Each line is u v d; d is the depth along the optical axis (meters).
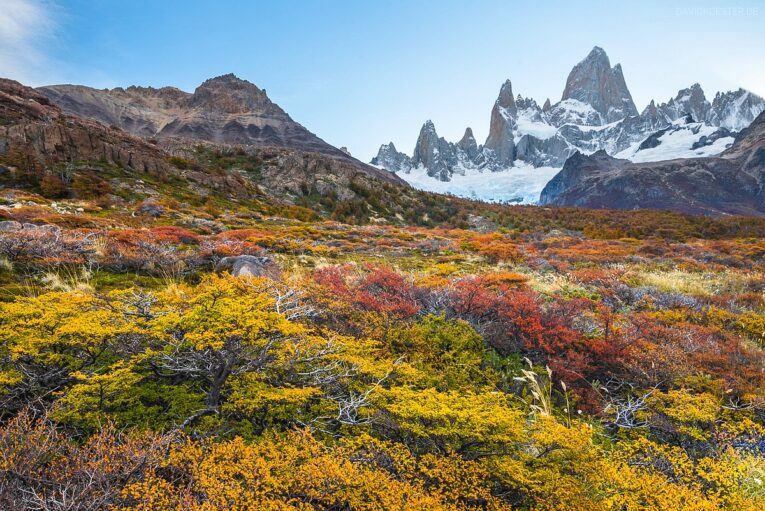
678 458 4.64
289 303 5.99
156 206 26.72
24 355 4.09
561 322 7.71
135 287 9.17
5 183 27.88
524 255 20.25
